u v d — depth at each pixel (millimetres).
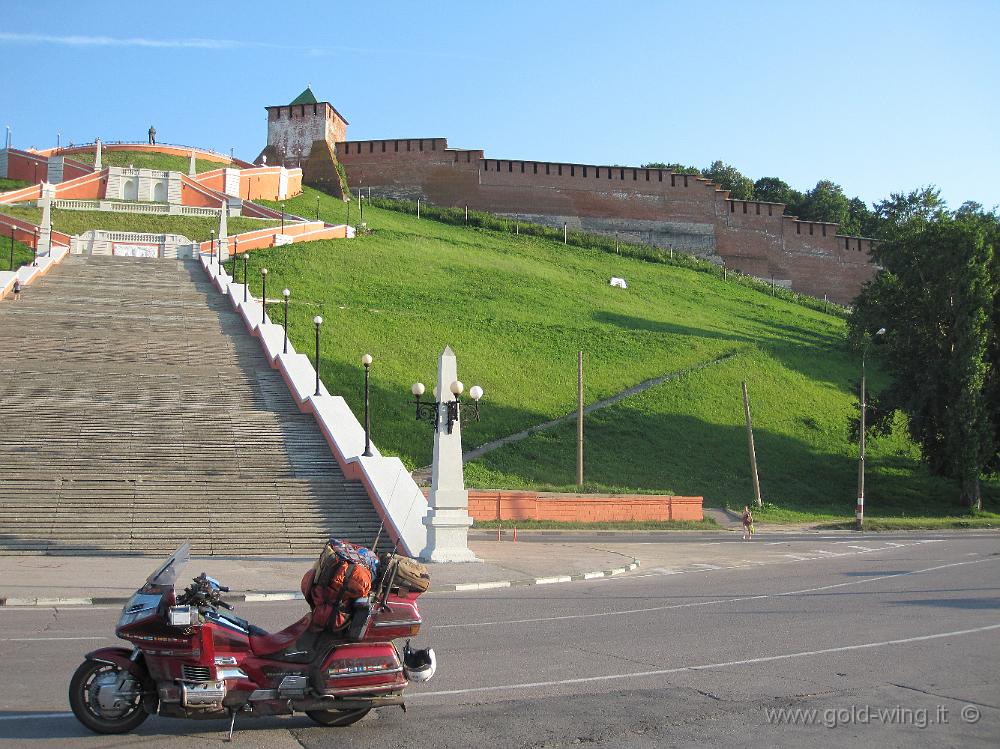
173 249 65312
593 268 87188
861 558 26500
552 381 57219
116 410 30109
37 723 8047
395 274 71375
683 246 99000
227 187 86625
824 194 137750
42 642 11531
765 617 14461
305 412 32031
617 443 50219
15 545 21484
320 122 99375
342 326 57156
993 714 8680
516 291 73312
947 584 19297
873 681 9953
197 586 8039
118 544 22297
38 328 38469
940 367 49875
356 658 8117
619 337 66562
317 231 77062
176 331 40844
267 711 7984
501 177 97875
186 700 7773
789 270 100062
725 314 79875
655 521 40531
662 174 99750
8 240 64125
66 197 78062
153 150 99312
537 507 38281
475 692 9320
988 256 49688
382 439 44344
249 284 62625
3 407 29031
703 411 56500
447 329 61000
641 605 15953
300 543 23547
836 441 57250
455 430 23641
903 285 52594
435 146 98688
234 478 26188
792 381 64125
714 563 25234
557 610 15266
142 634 7852
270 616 14398
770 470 51562
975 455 47844
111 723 7859
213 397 32656
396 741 7742
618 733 7918
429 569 21578
